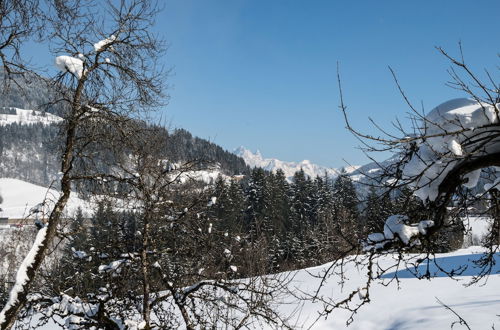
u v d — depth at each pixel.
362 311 14.05
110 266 6.88
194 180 7.77
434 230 3.86
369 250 3.83
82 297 7.11
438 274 17.38
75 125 6.64
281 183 58.03
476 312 11.84
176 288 7.51
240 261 8.22
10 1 6.18
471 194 4.30
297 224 48.44
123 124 7.14
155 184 7.14
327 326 12.88
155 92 7.56
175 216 7.59
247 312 7.28
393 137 3.40
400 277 17.75
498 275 16.38
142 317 6.91
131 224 7.96
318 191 54.12
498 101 3.59
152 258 7.74
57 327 10.36
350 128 3.39
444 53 3.32
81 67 6.29
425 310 13.06
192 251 7.76
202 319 7.45
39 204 6.18
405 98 3.48
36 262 5.83
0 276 5.85
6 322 5.29
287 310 13.57
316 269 19.83
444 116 3.77
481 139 3.51
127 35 7.21
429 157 3.89
